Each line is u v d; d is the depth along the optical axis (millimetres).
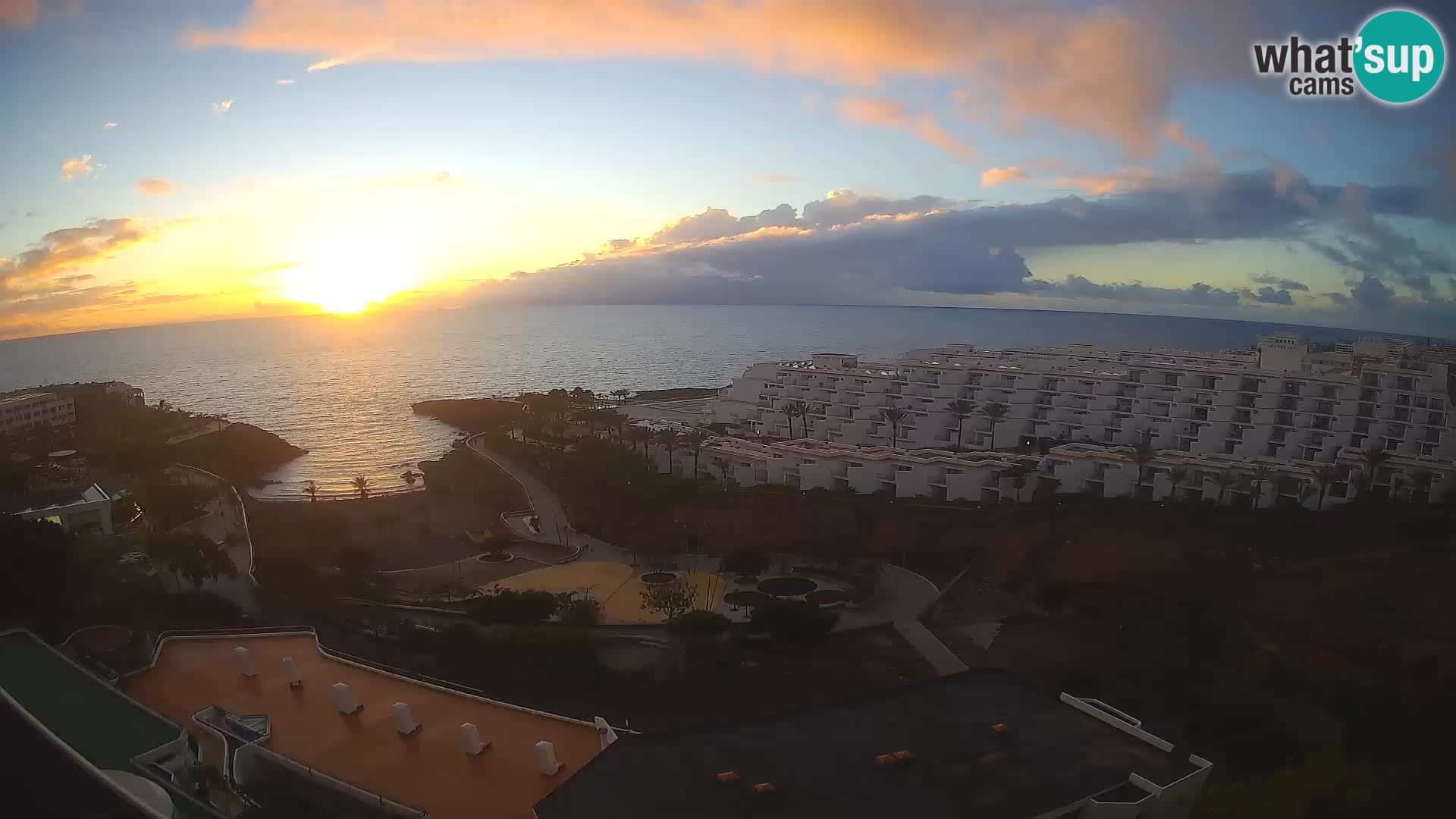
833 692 81938
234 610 98500
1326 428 163000
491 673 83500
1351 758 63688
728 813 45125
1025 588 112375
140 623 84625
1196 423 175125
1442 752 62875
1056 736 54125
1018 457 160625
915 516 138500
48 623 78312
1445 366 167250
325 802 53344
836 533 133750
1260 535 118438
